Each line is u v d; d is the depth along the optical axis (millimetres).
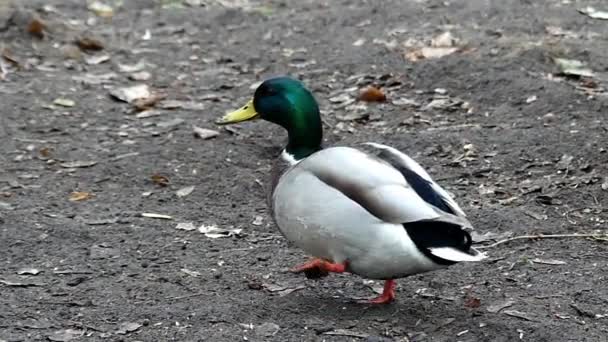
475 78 14539
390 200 7465
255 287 8961
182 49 17281
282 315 8359
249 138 13125
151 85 15461
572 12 17625
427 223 7426
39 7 19203
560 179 11305
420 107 14016
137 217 10734
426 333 8055
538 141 12250
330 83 15125
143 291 8938
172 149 12695
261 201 11273
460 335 8016
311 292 8844
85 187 11641
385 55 15953
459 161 12000
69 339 8102
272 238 10234
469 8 18219
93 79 15586
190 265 9531
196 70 16203
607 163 11562
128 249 9891
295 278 9172
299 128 8547
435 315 8344
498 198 11039
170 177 11922
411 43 16422
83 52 17047
